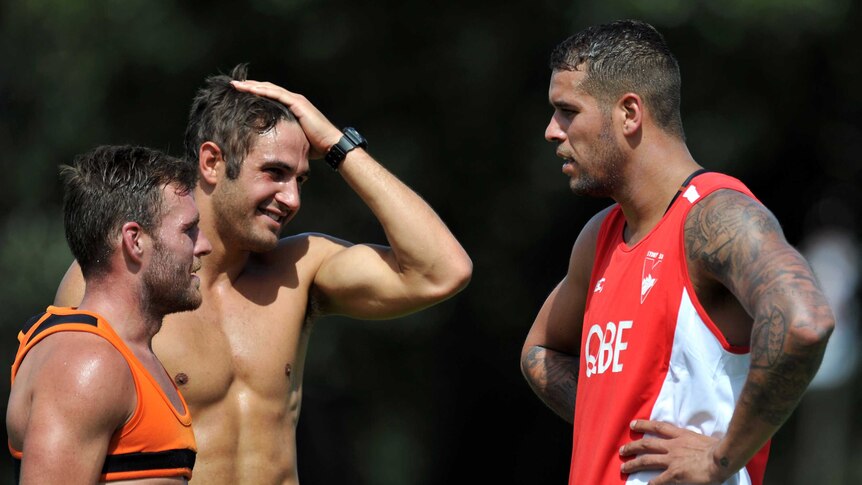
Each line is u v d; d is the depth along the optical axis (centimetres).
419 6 5262
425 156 5472
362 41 5259
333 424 5734
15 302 5469
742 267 1396
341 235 5331
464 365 6159
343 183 5331
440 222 1770
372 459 5938
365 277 1766
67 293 1625
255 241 1672
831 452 5584
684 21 4844
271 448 1673
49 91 5628
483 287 5847
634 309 1505
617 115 1547
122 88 5372
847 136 6028
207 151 1669
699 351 1452
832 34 5194
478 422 6306
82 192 1391
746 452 1386
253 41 5234
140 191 1391
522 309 5975
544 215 5778
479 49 5278
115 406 1319
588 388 1568
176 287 1408
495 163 5591
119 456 1334
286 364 1711
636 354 1493
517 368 6194
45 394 1304
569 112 1580
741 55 5197
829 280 5794
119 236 1385
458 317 5972
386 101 5425
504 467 6347
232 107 1675
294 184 1686
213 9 5234
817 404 5638
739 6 4809
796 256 1375
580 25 5041
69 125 5566
